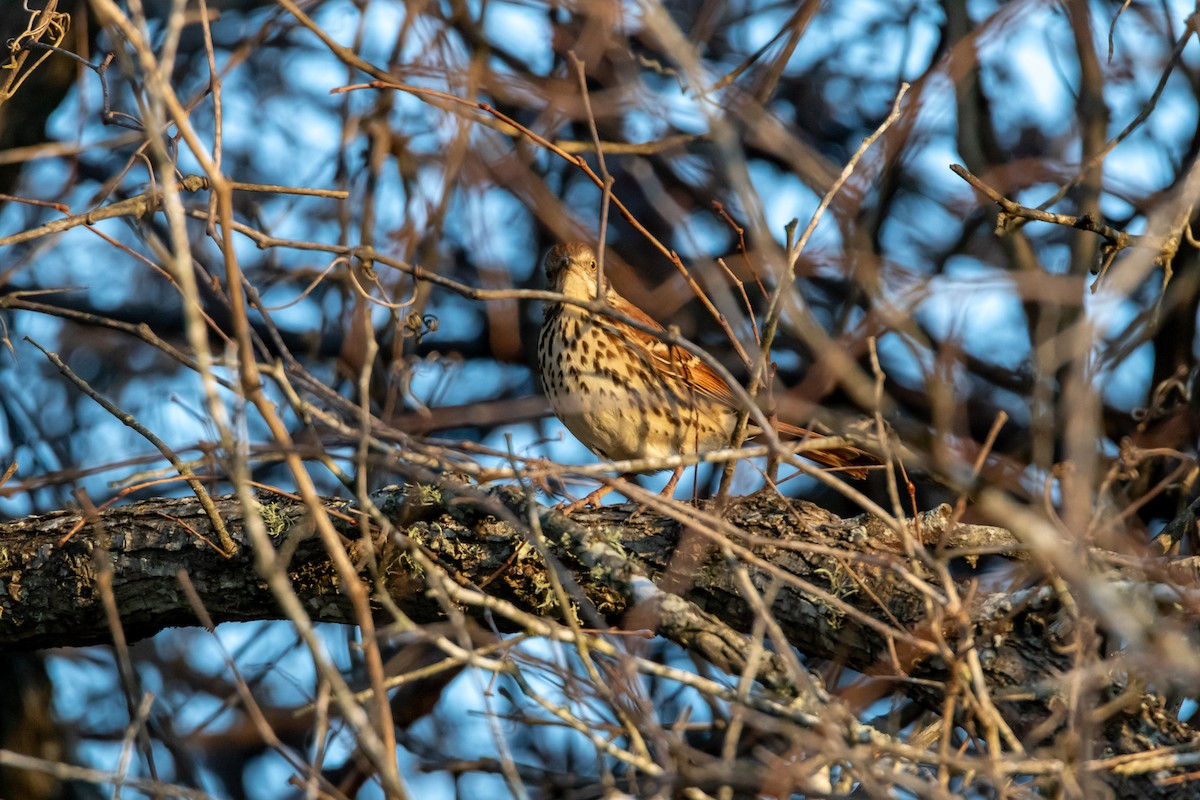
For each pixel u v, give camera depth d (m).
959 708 7.29
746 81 12.97
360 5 13.18
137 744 7.83
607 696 6.15
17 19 13.17
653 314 13.71
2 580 9.00
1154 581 7.25
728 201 13.90
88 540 8.93
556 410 11.73
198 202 13.65
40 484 7.26
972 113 13.12
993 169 12.91
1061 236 13.46
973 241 14.00
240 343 6.15
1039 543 5.29
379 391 12.86
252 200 14.42
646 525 8.63
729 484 8.20
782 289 7.72
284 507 8.77
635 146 11.89
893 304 11.71
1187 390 11.24
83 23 11.44
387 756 5.67
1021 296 11.16
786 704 6.23
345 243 13.00
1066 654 7.12
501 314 13.73
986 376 14.32
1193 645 6.93
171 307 15.86
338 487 13.59
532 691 6.12
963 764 5.60
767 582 8.03
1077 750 5.97
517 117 14.90
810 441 6.70
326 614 8.74
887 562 6.51
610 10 12.41
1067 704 6.63
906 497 13.30
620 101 12.81
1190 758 5.85
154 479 8.39
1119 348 10.43
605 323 11.48
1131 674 6.70
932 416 12.80
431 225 13.38
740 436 8.16
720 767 5.57
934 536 8.02
